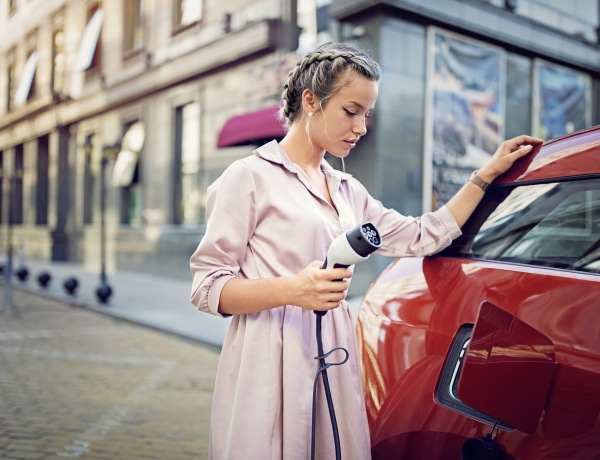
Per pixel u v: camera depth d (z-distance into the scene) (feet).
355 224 5.05
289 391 4.42
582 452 3.59
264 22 34.53
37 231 64.75
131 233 48.26
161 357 19.51
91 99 54.80
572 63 37.35
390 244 5.61
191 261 4.59
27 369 17.34
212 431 4.71
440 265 5.44
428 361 4.80
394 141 29.60
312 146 4.80
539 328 4.13
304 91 4.64
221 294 4.36
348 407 4.63
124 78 49.49
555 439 3.76
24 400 14.20
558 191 4.96
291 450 4.37
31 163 69.87
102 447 11.27
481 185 5.45
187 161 43.68
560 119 37.40
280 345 4.52
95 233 54.39
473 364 3.96
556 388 3.84
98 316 28.25
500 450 4.01
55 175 62.34
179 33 43.04
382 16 28.96
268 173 4.64
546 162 5.13
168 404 14.24
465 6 31.37
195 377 16.92
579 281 4.13
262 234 4.59
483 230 5.49
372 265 29.04
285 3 34.47
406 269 5.83
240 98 37.58
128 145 50.39
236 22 37.86
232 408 4.58
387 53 29.19
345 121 4.51
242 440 4.40
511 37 33.55
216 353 20.26
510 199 5.41
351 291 29.91
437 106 31.09
